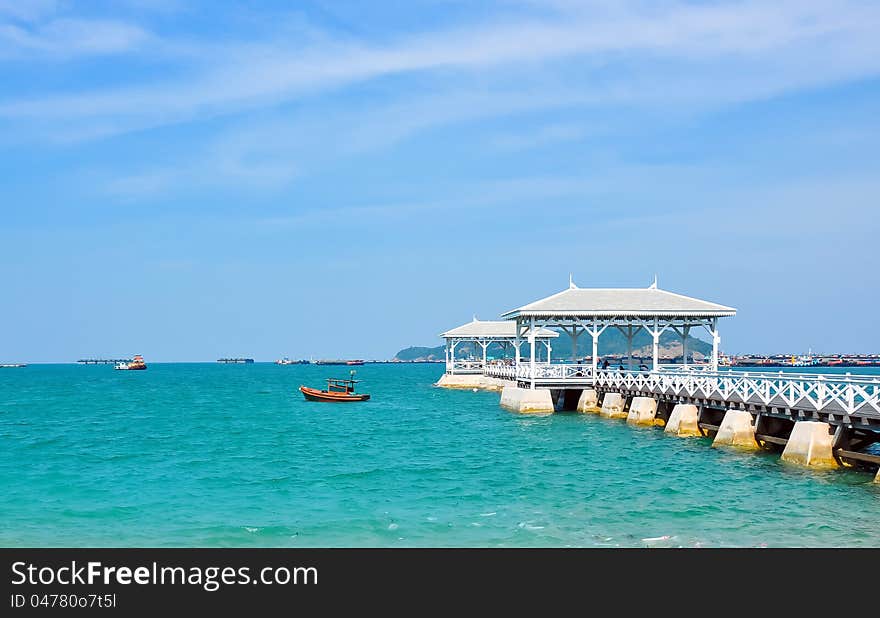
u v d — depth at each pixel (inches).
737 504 953.5
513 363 3767.2
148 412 2652.6
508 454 1419.8
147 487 1119.6
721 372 1911.9
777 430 1369.3
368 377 6673.2
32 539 833.5
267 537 834.8
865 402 1074.1
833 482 1061.8
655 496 1009.5
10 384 5447.8
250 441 1708.9
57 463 1373.0
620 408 1998.0
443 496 1031.0
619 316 2076.8
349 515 924.6
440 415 2363.4
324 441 1692.9
